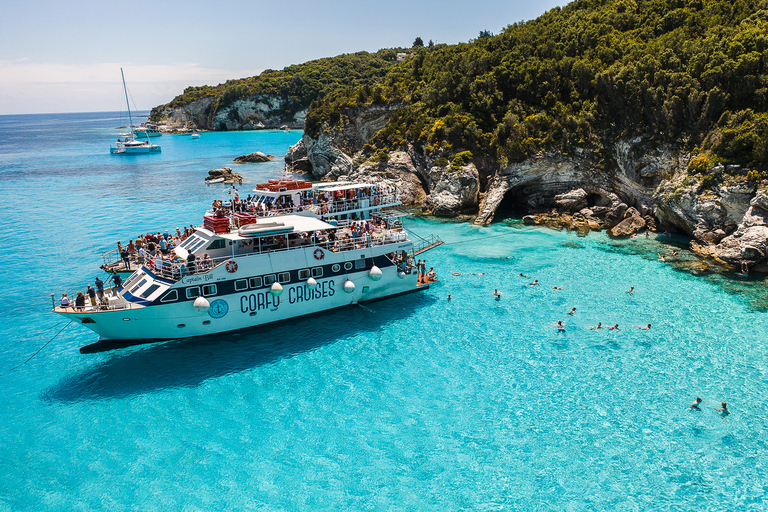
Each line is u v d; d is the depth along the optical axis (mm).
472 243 49375
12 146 176250
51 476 18906
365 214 37906
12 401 23703
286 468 19453
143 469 19312
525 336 30281
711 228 44188
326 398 24016
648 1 74062
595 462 19844
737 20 60938
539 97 65188
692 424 22047
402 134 73625
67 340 30047
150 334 27609
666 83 53094
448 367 26844
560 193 58781
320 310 32812
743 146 43750
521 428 21875
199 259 28281
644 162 53000
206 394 24312
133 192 79250
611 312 33344
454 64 76125
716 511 17453
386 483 18734
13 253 46750
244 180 89250
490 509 17531
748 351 27984
